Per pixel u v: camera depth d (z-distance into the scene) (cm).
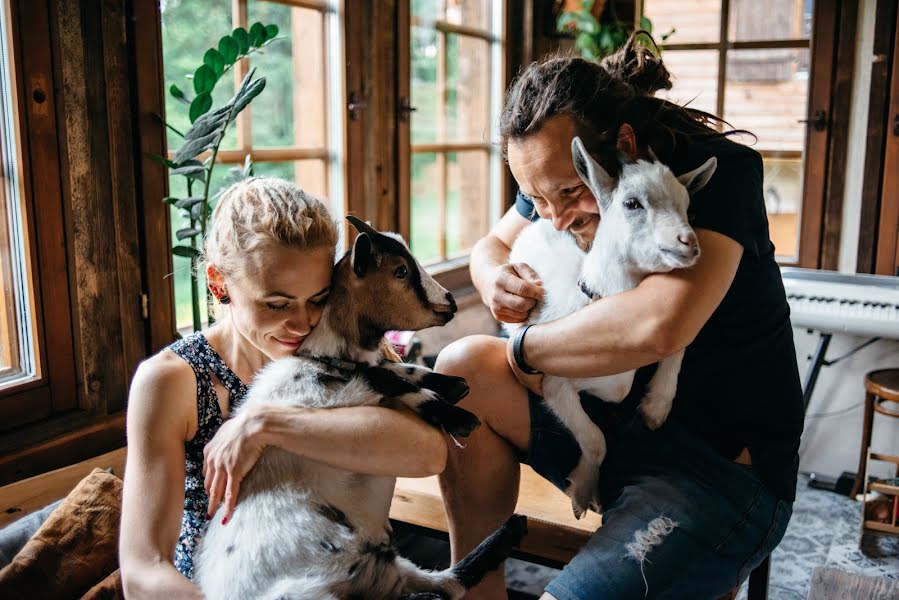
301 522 121
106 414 211
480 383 169
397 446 129
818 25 355
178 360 139
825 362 339
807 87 362
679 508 152
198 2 234
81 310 203
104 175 204
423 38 329
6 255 193
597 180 145
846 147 361
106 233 206
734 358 163
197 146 201
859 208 363
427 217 346
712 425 167
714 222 149
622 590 142
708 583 150
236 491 124
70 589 159
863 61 352
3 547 163
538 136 149
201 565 126
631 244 144
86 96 198
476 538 178
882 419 349
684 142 157
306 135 279
